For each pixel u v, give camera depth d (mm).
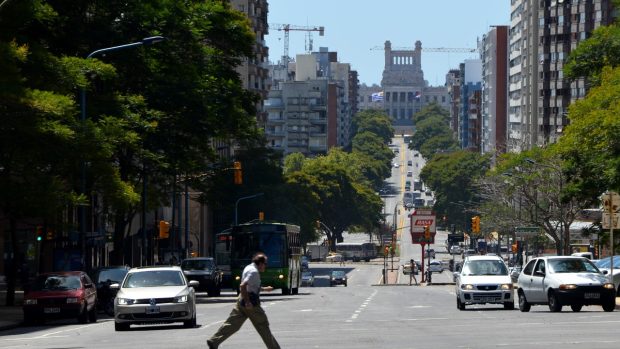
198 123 113625
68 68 85062
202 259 126812
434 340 49219
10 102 75875
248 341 50469
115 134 91500
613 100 96312
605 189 98188
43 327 73250
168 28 112250
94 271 91438
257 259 41438
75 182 91875
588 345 44594
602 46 105062
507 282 80562
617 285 96812
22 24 84000
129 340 54594
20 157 82438
